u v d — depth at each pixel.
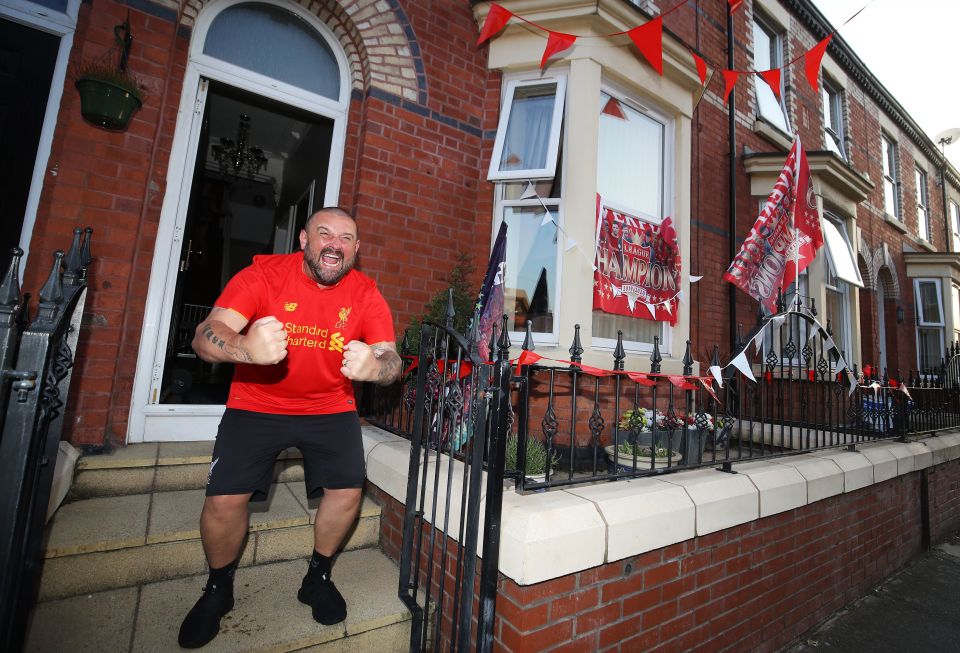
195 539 2.03
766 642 2.54
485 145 3.97
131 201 2.58
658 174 4.32
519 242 3.85
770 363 3.05
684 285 4.15
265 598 1.94
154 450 2.61
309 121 3.64
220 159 4.58
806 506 2.87
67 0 2.58
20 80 2.48
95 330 2.47
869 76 8.36
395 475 2.43
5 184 2.40
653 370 2.34
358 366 1.50
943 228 10.88
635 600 1.94
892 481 3.78
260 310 1.75
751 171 5.55
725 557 2.34
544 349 3.39
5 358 1.09
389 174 3.50
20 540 1.21
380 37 3.56
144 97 2.64
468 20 4.00
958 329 9.37
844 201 6.23
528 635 1.61
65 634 1.61
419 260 3.58
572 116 3.62
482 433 1.70
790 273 4.13
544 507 1.76
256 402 1.78
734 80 4.31
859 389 3.71
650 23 3.46
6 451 1.12
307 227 1.78
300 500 2.52
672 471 2.31
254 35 3.38
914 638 2.85
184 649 1.59
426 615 1.87
